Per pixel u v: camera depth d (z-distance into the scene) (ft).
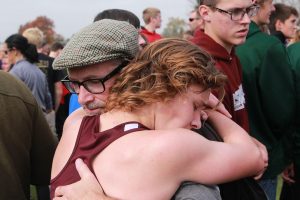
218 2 7.14
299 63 9.16
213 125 4.73
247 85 8.38
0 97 5.55
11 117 5.59
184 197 3.71
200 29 7.69
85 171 3.89
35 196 14.25
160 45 4.08
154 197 3.66
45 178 6.22
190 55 3.95
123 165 3.75
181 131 3.84
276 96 8.47
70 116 4.89
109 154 3.85
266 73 8.38
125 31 4.45
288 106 8.61
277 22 15.16
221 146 4.05
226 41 7.30
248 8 7.20
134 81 3.99
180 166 3.72
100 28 4.41
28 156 5.89
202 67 3.94
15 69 17.20
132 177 3.70
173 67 3.87
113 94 4.11
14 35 17.84
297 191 10.58
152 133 3.81
